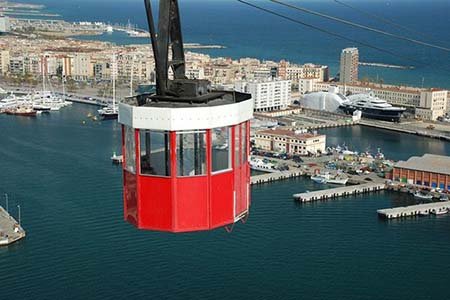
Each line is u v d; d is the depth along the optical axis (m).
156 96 33.22
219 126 32.34
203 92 33.84
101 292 115.12
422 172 191.12
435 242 143.88
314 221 156.88
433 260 133.00
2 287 117.00
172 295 114.50
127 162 33.19
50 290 115.94
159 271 123.12
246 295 115.50
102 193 169.75
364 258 133.25
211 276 121.81
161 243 135.25
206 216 32.78
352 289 119.31
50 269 124.12
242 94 35.25
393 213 162.00
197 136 32.06
